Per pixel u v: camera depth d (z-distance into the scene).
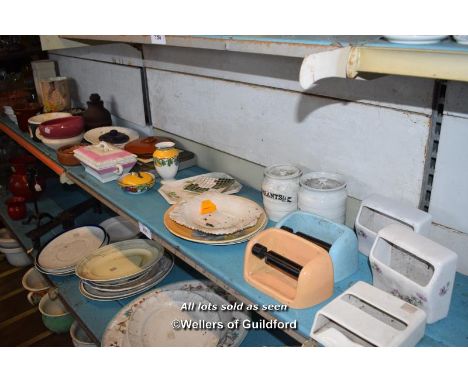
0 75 2.81
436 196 1.05
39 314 2.31
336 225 1.08
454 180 1.00
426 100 1.01
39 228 2.05
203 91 1.64
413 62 0.66
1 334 2.18
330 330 0.86
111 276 1.60
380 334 0.81
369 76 0.80
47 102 2.41
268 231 1.07
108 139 1.88
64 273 1.80
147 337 1.39
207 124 1.68
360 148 1.18
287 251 1.05
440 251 0.86
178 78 1.75
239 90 1.49
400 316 0.83
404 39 0.71
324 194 1.12
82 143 1.97
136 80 2.00
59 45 1.78
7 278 2.62
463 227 1.02
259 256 1.03
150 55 1.87
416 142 1.05
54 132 1.92
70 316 1.96
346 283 1.03
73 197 2.58
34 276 2.19
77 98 2.68
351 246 1.03
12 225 2.42
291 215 1.14
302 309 0.94
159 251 1.68
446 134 0.99
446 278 0.86
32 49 2.74
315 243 1.07
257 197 1.50
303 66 0.72
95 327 1.51
